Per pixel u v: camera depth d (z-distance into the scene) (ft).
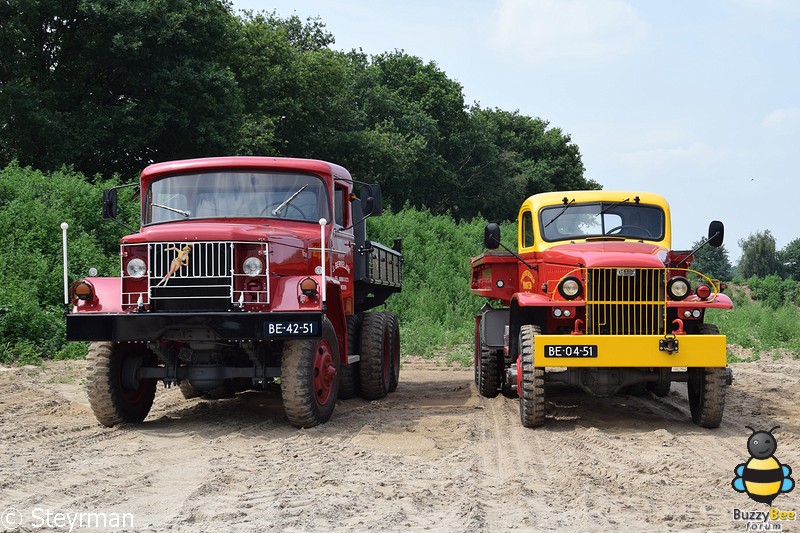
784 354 59.57
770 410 33.24
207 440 26.25
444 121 197.36
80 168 104.94
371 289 38.78
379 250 38.40
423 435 27.07
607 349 27.14
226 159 30.91
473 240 109.60
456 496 18.99
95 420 30.19
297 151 142.61
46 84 103.81
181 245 26.76
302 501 18.45
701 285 28.86
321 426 27.96
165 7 101.19
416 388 40.93
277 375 28.07
